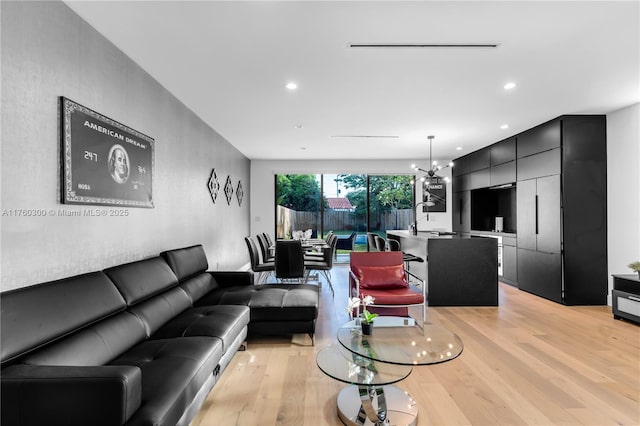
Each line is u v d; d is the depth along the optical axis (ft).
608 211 14.12
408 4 6.56
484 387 7.63
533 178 15.94
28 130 5.64
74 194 6.62
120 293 7.02
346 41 7.96
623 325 11.75
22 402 4.16
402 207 25.80
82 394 4.15
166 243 10.91
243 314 9.01
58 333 5.20
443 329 7.81
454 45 8.16
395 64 9.16
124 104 8.55
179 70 9.53
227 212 18.31
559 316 12.79
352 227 25.98
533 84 10.65
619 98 12.09
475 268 14.17
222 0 6.42
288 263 15.19
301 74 9.80
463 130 16.39
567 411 6.71
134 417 4.32
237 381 7.89
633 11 6.80
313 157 23.82
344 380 5.95
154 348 6.47
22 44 5.52
